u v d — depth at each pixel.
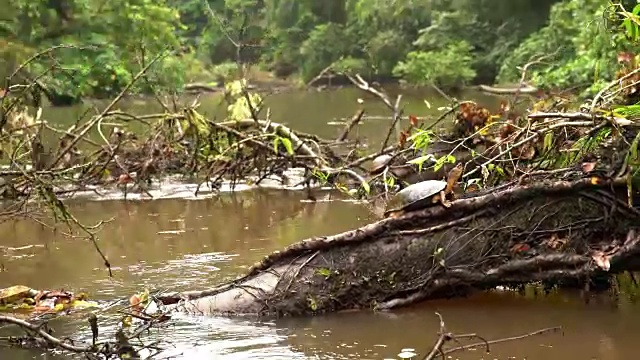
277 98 22.38
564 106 7.96
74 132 8.09
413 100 19.98
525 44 22.12
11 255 5.81
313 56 28.28
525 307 4.41
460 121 7.41
